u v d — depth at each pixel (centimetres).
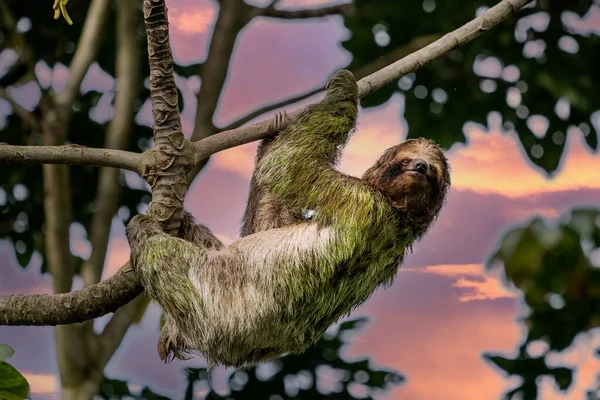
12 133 2495
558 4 2519
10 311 1328
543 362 2086
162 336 1482
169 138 1348
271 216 1534
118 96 2289
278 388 2247
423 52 1550
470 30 1552
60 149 1349
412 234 1505
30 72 2338
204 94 2336
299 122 1491
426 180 1462
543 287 1925
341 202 1428
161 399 2269
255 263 1406
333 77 1547
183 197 1366
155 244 1343
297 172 1452
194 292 1348
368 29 2497
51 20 2536
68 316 1331
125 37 2295
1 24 2434
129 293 1340
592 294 1952
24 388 1300
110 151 1361
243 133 1452
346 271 1417
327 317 1432
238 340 1380
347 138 1523
